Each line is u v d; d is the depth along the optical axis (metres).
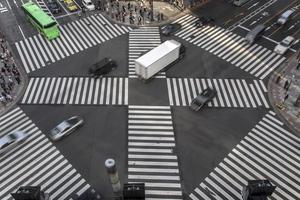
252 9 70.44
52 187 39.28
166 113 48.44
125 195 34.69
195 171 40.94
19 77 54.28
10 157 42.69
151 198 38.16
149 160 42.16
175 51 54.06
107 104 49.78
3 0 73.25
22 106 49.56
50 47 60.78
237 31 64.44
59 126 44.81
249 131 45.88
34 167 41.53
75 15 68.94
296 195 38.72
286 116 47.94
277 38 62.62
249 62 57.25
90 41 62.19
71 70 55.72
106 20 67.44
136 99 50.56
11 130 46.09
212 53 59.22
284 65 56.56
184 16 68.56
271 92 51.66
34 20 62.75
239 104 49.78
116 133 45.56
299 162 42.22
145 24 66.38
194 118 47.75
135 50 59.97
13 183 39.88
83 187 39.19
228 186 39.41
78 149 43.53
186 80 53.75
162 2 72.56
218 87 52.53
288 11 66.12
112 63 55.19
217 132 45.75
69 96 51.03
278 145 44.12
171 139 44.81
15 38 63.09
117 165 41.44
